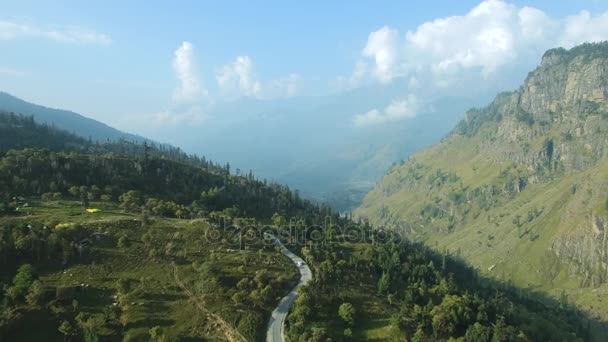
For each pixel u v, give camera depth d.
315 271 191.25
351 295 179.12
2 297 144.12
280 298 167.50
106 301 152.38
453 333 169.25
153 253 178.50
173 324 146.00
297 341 141.38
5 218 194.62
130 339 137.38
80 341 136.38
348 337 152.12
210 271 169.62
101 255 173.62
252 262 186.62
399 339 155.12
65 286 152.88
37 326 138.38
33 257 164.62
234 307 154.62
